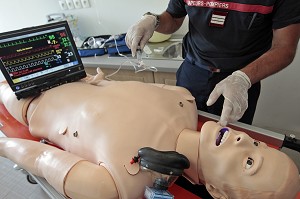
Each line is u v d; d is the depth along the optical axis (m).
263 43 0.95
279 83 1.64
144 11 1.92
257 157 0.57
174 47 1.65
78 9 2.18
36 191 1.60
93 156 0.71
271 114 1.80
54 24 0.95
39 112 0.93
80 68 1.05
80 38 2.20
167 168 0.55
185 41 1.19
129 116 0.70
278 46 0.81
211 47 1.00
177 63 1.45
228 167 0.58
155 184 0.61
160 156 0.56
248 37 0.90
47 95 0.95
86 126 0.74
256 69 0.80
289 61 0.80
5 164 1.84
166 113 0.73
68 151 0.80
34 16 2.50
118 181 0.61
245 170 0.56
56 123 0.87
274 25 0.81
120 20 2.07
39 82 0.97
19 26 2.69
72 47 1.01
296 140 0.80
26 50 0.92
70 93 0.92
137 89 0.80
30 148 0.80
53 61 0.98
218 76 1.04
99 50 1.77
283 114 1.76
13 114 1.04
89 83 1.02
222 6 0.89
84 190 0.61
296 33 0.79
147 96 0.77
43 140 0.97
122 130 0.67
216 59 1.00
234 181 0.58
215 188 0.63
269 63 0.79
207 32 0.98
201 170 0.65
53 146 0.86
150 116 0.71
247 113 1.10
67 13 2.27
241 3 0.85
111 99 0.78
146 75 1.55
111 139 0.66
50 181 0.68
